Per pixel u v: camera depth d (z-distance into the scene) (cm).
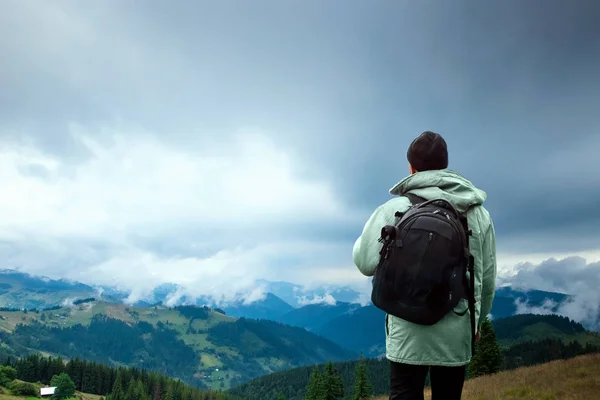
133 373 18875
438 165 369
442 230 308
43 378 18225
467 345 320
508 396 1391
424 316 303
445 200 330
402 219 324
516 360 14712
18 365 18338
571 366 2044
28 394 15112
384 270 318
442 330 310
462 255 311
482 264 341
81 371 18500
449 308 304
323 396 6066
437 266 300
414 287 303
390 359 331
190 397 17088
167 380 18688
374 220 354
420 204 333
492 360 4534
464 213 340
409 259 307
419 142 371
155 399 17000
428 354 312
